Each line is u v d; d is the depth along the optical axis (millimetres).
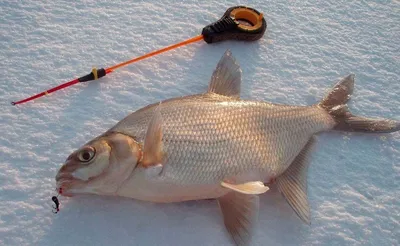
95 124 412
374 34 518
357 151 424
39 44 459
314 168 408
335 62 488
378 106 459
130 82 442
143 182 346
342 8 537
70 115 414
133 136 350
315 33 509
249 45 486
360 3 544
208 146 358
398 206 395
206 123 363
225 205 364
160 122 338
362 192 400
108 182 346
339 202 391
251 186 349
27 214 358
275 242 363
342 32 514
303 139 404
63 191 345
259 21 482
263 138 379
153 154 340
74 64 451
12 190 368
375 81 479
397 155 426
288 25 511
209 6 514
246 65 471
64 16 483
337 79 474
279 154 386
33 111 413
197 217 368
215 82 410
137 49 469
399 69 491
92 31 477
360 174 410
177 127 354
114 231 355
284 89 459
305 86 464
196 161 353
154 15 498
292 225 372
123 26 485
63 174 341
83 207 363
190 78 453
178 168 349
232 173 363
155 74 451
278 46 491
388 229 382
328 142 426
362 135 433
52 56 453
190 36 486
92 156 339
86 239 351
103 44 468
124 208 366
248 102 387
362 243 372
